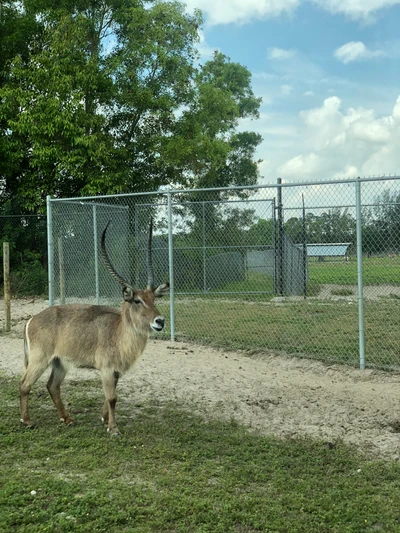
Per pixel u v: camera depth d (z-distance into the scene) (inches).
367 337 450.9
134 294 250.1
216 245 666.8
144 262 643.5
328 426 265.9
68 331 257.6
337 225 574.2
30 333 262.4
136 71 847.7
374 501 188.2
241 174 1469.0
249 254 655.8
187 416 276.4
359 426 265.9
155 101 844.6
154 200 875.4
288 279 679.1
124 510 177.3
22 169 824.9
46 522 170.4
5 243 508.4
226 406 294.4
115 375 254.7
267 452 231.6
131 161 860.6
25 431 252.7
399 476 209.0
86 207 657.6
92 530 166.1
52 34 782.5
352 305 611.2
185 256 663.1
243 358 406.3
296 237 683.4
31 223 815.7
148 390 320.8
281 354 405.7
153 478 203.6
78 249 597.9
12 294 756.6
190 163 895.1
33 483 195.6
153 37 842.2
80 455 223.8
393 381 341.7
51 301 505.0
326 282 766.5
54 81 744.3
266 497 190.4
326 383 342.3
